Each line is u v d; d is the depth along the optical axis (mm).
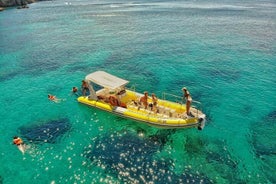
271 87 24891
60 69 30625
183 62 31828
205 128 18594
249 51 35594
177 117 18250
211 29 50094
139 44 40344
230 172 14539
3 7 105062
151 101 20328
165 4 97812
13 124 19641
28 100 23328
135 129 18406
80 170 14883
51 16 74500
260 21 57219
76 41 43312
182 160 15469
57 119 20094
